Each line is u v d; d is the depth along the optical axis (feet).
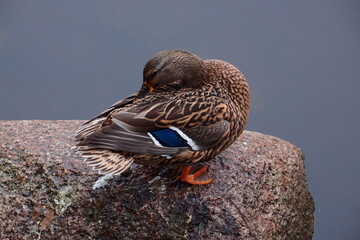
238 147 35.09
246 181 32.45
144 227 30.73
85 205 31.22
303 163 38.40
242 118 31.89
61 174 32.12
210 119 29.58
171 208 30.81
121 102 30.63
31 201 31.65
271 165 34.12
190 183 31.58
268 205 32.19
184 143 28.94
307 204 37.06
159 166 32.12
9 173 32.68
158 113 28.60
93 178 31.89
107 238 30.94
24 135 35.19
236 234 30.17
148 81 31.65
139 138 27.78
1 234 31.19
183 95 30.35
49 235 30.91
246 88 32.71
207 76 32.58
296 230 34.71
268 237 31.09
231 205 31.01
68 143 34.30
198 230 30.30
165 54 31.63
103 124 28.45
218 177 32.30
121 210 31.07
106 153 28.02
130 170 32.50
